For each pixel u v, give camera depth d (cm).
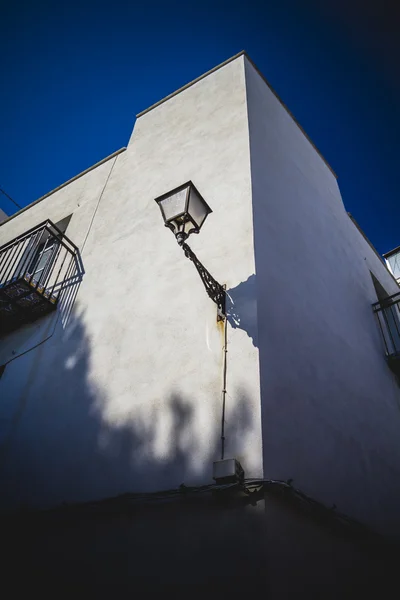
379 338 753
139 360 454
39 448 457
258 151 615
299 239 605
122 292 552
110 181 809
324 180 909
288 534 301
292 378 411
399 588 409
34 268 736
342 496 402
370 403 583
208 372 388
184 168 664
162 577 297
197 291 469
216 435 342
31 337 604
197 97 795
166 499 333
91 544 351
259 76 797
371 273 930
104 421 429
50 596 342
